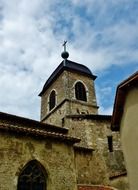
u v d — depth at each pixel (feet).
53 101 108.27
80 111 99.14
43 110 113.60
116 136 68.85
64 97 99.76
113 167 63.00
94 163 61.26
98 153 64.64
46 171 40.45
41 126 63.26
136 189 31.30
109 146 67.72
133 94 34.09
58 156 42.73
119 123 40.60
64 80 104.73
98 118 71.15
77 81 107.55
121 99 36.76
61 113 97.81
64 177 41.52
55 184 40.16
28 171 39.17
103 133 69.00
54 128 66.44
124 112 36.47
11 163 37.55
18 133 40.06
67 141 44.96
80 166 58.08
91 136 67.62
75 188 41.78
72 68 108.47
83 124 70.23
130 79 33.12
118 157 65.10
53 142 43.42
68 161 43.39
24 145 40.04
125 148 35.29
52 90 111.04
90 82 112.16
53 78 111.04
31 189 38.22
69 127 72.69
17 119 59.06
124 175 55.36
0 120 56.39
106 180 59.93
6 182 35.88
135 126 32.96
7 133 39.17
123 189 54.13
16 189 36.29
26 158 39.24
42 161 40.70
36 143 41.45
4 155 37.45
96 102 106.83
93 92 109.70
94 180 58.29
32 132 40.68
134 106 33.65
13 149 38.65
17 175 37.22
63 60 114.93
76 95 103.55
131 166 33.06
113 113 39.52
